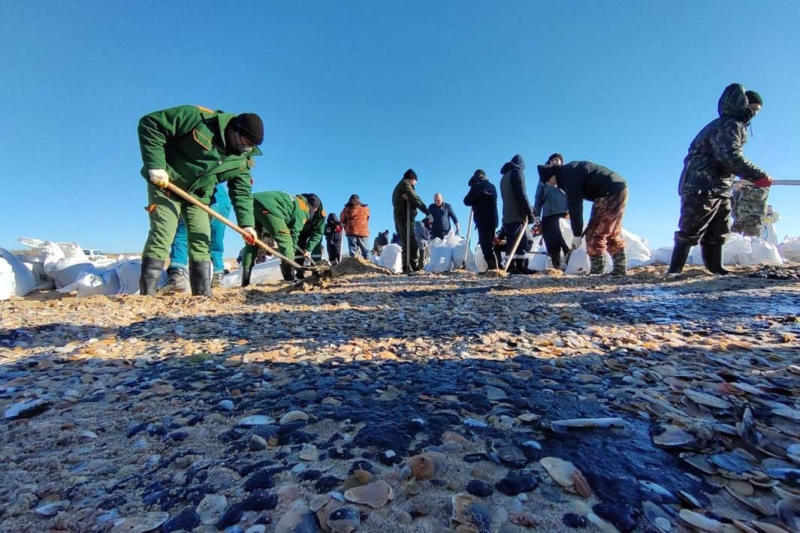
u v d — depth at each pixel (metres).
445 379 1.43
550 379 1.41
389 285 4.86
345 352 1.82
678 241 4.50
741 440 0.95
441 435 1.00
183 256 4.55
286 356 1.76
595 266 5.32
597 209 5.10
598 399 1.22
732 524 0.67
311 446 0.96
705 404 1.13
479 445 0.95
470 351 1.79
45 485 0.83
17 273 4.89
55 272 5.43
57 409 1.21
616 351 1.73
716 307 2.73
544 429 1.02
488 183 6.16
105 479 0.85
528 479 0.81
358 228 9.42
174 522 0.71
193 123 3.21
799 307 2.65
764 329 2.07
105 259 6.13
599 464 0.86
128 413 1.18
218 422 1.11
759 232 7.12
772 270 4.54
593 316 2.56
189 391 1.35
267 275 6.69
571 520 0.70
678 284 3.96
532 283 4.54
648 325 2.25
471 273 6.34
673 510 0.72
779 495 0.75
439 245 8.07
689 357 1.62
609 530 0.67
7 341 2.01
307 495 0.77
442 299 3.57
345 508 0.72
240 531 0.68
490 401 1.22
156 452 0.96
